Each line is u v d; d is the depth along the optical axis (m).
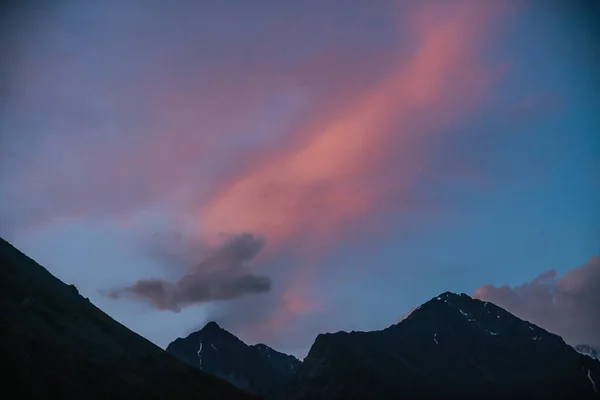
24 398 142.88
